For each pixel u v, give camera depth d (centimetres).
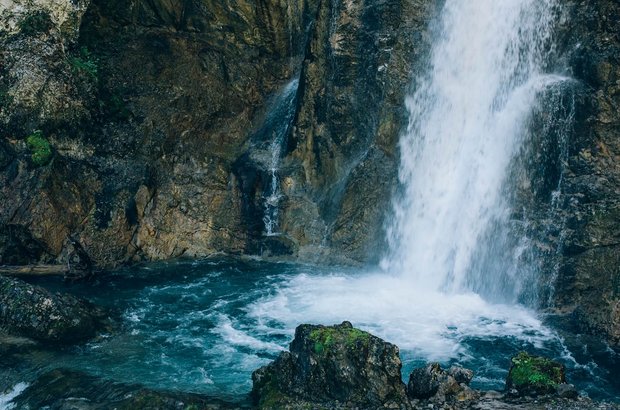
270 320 1667
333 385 1160
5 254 1978
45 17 2169
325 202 2178
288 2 2452
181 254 2156
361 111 2150
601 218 1641
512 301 1759
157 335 1570
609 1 1744
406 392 1187
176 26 2430
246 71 2472
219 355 1470
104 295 1816
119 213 2089
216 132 2392
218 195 2258
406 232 2028
